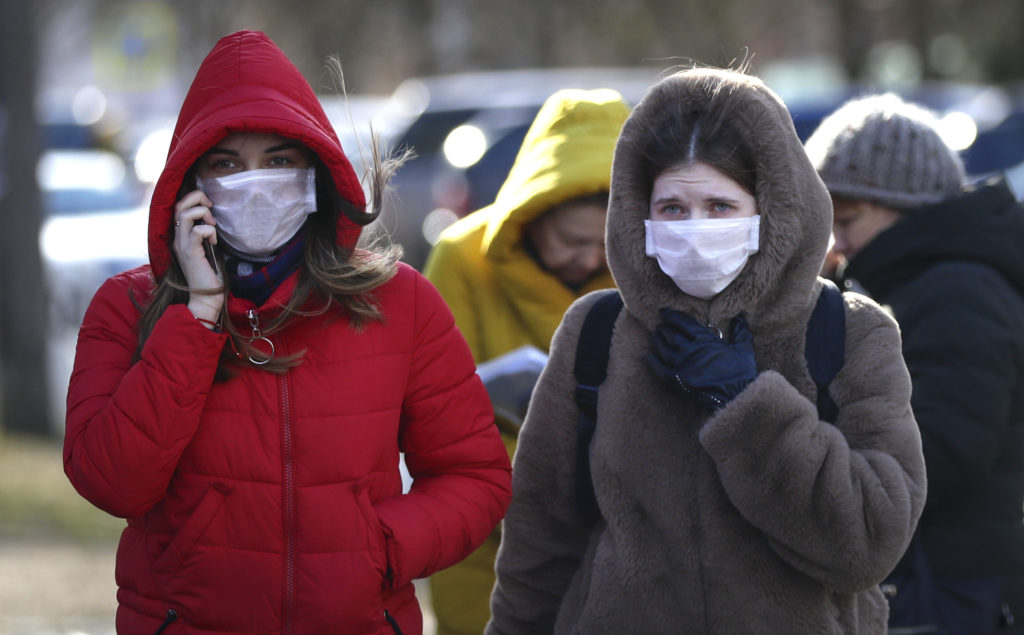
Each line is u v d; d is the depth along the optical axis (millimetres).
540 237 12547
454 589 12312
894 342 8961
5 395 37094
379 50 101250
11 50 37500
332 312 9164
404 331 9359
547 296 12648
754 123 8773
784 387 8508
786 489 8422
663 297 9148
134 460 8531
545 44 92312
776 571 8789
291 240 9258
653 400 9172
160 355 8578
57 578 22688
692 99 9016
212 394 8922
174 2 81250
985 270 11273
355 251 9477
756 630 8742
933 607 10828
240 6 89562
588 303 9797
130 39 78938
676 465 9016
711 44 89688
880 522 8422
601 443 9266
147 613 9000
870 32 92625
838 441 8531
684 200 8906
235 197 8906
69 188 57406
